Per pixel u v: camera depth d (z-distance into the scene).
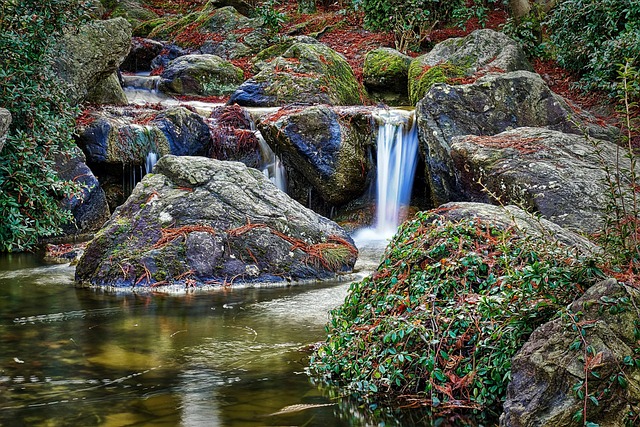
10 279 6.63
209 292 6.11
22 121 8.00
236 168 7.24
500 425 3.11
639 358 2.96
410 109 11.75
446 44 12.95
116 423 3.33
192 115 10.12
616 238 3.73
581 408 2.89
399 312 4.02
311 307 5.56
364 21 15.14
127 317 5.25
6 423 3.32
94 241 6.59
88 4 8.60
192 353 4.40
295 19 18.22
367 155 10.03
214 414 3.45
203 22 17.78
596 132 9.68
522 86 9.70
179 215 6.71
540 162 7.57
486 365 3.53
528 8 14.75
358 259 7.79
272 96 12.55
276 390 3.78
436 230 4.45
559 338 3.07
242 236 6.64
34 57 8.10
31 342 4.62
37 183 7.89
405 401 3.62
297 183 10.12
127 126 9.52
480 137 8.44
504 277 3.76
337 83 12.91
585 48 11.85
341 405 3.58
